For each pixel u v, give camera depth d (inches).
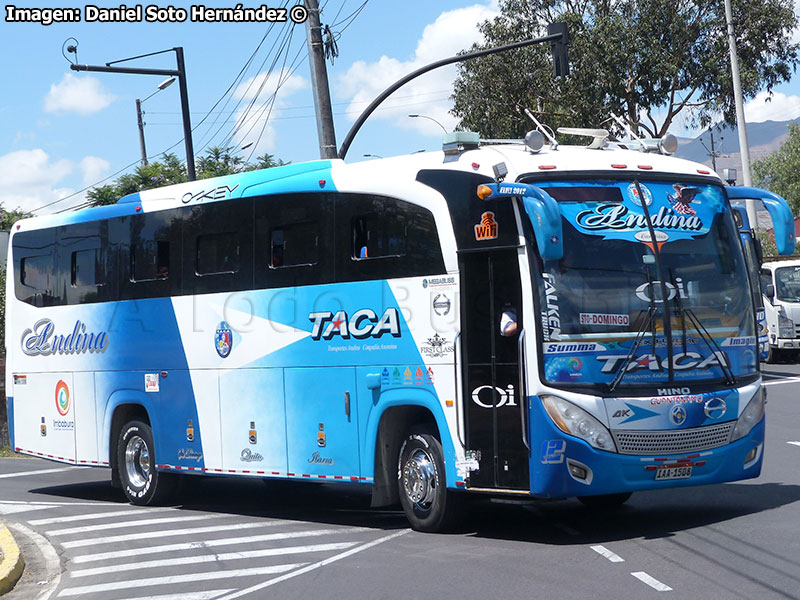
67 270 644.1
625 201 412.2
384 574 367.2
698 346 410.9
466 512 434.0
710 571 336.5
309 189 490.3
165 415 570.3
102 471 803.4
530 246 395.2
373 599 334.0
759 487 503.8
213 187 547.2
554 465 387.5
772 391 954.1
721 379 415.8
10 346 686.5
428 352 429.1
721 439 412.2
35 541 501.4
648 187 418.6
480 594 327.9
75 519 562.3
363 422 458.0
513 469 398.0
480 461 408.5
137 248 593.3
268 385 507.5
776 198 445.4
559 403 387.5
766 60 1654.8
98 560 443.5
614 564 356.2
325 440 477.4
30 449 668.7
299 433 491.2
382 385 449.1
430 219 431.8
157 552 448.5
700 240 422.6
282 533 473.4
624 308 400.2
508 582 341.1
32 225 674.8
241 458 523.2
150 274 583.5
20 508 616.7
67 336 641.0
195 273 553.0
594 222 404.5
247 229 523.5
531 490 390.9
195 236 554.6
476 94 1706.4
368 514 520.4
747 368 427.2
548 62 1654.8
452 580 349.4
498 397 403.5
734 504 462.0
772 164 3363.7
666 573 337.7
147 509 586.2
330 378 474.9
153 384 578.2
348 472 466.0
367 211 460.8
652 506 473.7
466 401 413.4
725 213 434.9
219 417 535.8
